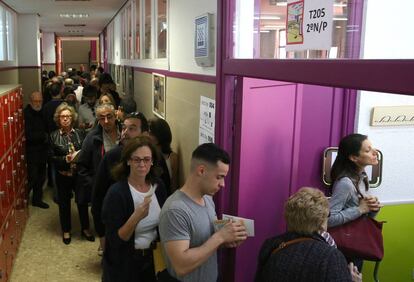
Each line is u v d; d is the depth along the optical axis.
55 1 7.18
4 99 3.36
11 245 3.46
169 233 1.76
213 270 1.92
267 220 2.51
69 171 3.95
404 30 2.01
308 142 2.68
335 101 2.66
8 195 3.34
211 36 2.48
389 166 2.66
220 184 1.81
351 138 2.28
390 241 2.71
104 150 3.36
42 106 5.32
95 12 9.15
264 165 2.40
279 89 2.41
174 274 1.86
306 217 1.66
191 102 3.07
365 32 1.97
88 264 3.70
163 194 2.36
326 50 1.38
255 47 2.08
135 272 2.21
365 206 2.26
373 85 1.08
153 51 4.80
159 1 4.33
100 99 5.38
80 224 4.50
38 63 9.89
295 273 1.59
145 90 5.52
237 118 2.27
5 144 3.32
